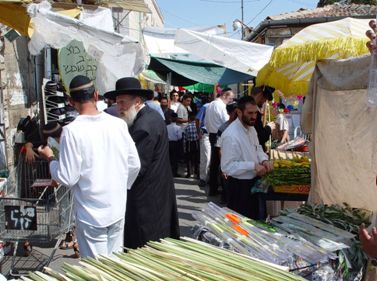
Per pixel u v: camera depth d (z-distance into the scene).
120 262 1.94
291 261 2.67
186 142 10.85
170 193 4.09
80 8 7.41
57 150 4.72
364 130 3.66
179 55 12.47
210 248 2.17
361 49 3.44
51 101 7.96
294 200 4.64
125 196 3.54
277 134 10.72
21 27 4.67
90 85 3.43
